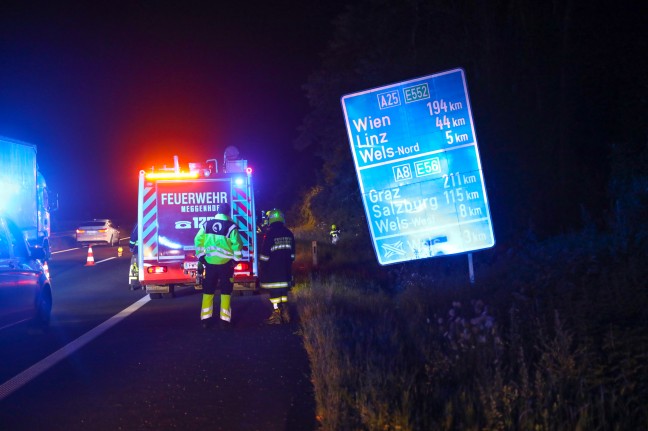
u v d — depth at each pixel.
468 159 11.89
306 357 9.60
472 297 10.91
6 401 7.67
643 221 11.92
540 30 18.73
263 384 8.21
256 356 9.75
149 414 7.13
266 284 12.63
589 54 17.52
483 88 18.91
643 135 15.61
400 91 12.00
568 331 7.33
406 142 11.95
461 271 14.02
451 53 20.45
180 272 16.11
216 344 10.69
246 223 16.20
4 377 8.77
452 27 21.69
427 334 8.70
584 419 5.42
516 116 18.27
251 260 16.14
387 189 11.95
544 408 5.75
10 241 11.48
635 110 16.12
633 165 14.05
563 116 17.94
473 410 5.92
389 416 5.91
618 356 6.70
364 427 6.05
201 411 7.20
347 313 12.08
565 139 17.88
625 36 16.70
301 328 11.70
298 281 18.66
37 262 12.47
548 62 18.61
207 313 12.15
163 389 8.08
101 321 13.32
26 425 6.83
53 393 7.98
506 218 17.05
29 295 11.45
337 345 8.66
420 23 23.11
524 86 18.83
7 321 10.63
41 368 9.25
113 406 7.43
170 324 12.77
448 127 11.92
